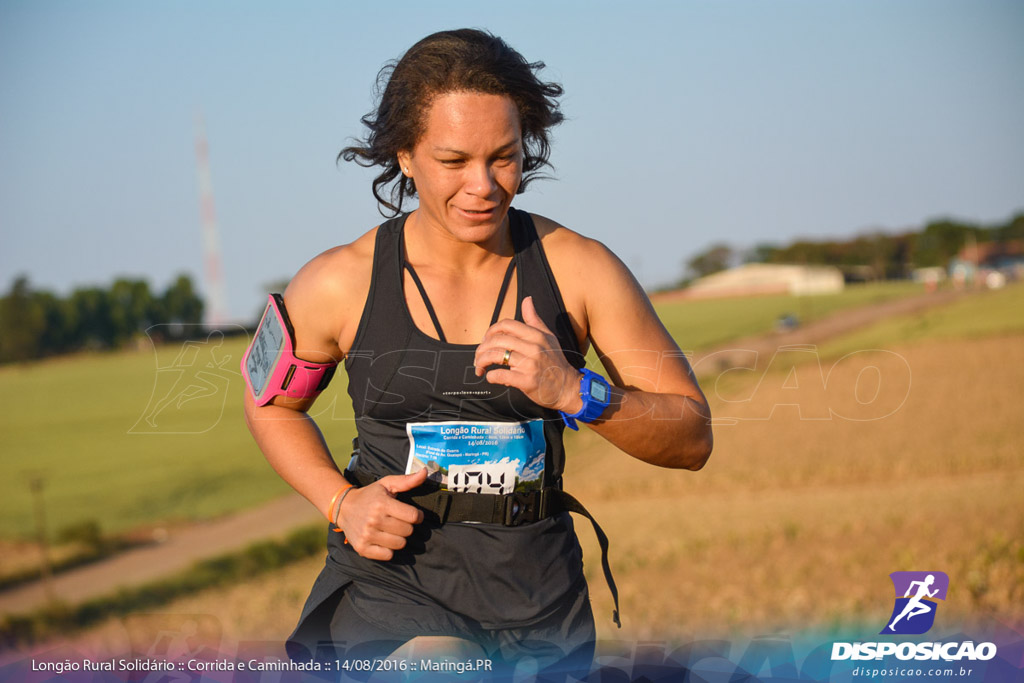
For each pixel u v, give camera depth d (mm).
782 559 12219
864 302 82500
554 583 1990
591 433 35188
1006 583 6746
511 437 1943
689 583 11195
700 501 21469
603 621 7648
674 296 99938
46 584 21422
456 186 1730
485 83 1687
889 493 18953
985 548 8938
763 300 91000
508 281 1932
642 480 25141
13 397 67500
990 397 32062
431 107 1698
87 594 20422
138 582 20703
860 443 26844
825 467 23828
